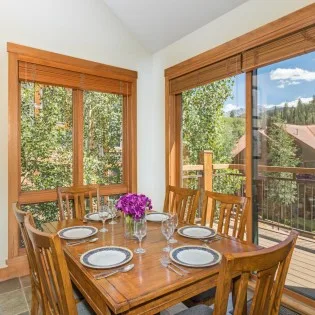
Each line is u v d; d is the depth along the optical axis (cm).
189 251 146
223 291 83
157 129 373
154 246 159
